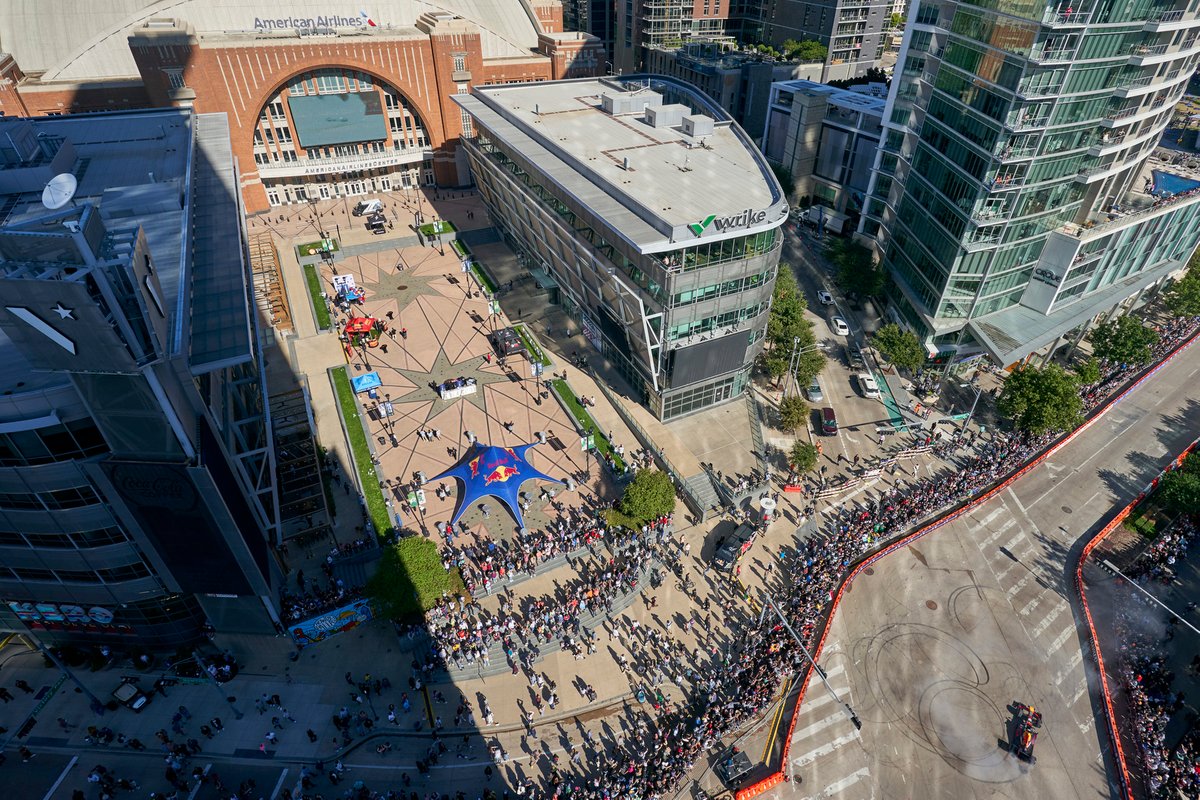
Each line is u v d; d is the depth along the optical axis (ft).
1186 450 209.67
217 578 135.64
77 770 130.62
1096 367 219.61
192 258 165.78
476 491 185.57
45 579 135.03
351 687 145.48
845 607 163.12
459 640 151.64
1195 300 251.60
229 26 362.33
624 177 215.10
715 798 127.13
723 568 169.37
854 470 200.64
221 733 136.36
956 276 219.00
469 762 132.16
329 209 368.27
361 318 255.50
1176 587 169.48
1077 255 215.10
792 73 398.01
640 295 193.47
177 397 114.42
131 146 229.04
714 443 209.36
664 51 448.65
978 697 144.66
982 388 236.84
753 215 179.93
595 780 128.06
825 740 136.77
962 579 170.60
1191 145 410.11
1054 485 199.11
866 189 321.93
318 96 347.97
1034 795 128.47
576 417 218.79
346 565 163.53
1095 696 144.97
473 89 325.01
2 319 96.89
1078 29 171.32
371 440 208.95
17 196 184.85
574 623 156.04
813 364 222.89
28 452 112.57
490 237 339.98
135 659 149.89
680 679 146.10
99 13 360.07
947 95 221.87
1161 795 126.93
